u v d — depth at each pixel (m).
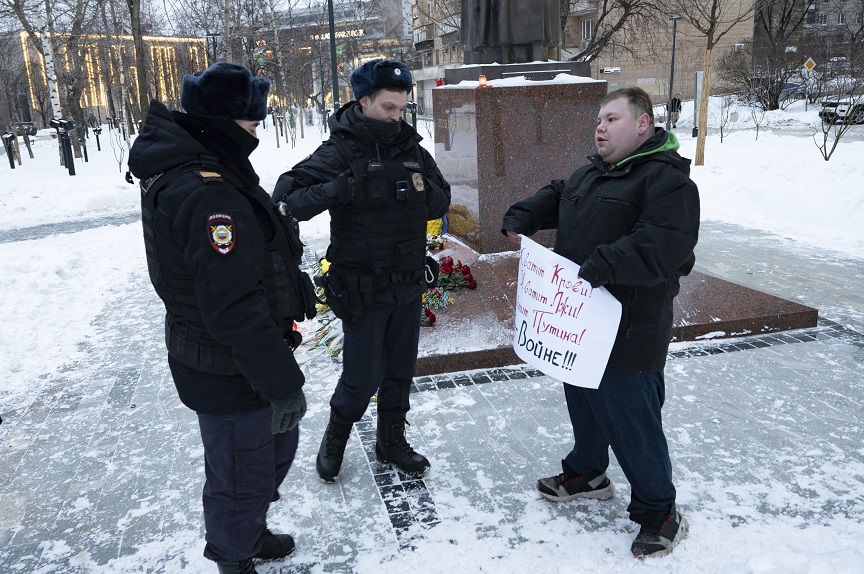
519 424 3.59
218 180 1.95
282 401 2.06
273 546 2.60
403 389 3.17
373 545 2.68
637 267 2.27
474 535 2.72
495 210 5.76
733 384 3.97
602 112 2.48
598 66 33.47
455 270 5.15
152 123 2.03
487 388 4.01
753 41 31.48
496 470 3.18
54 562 2.66
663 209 2.31
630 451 2.53
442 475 3.16
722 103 30.77
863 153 14.03
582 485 2.90
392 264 2.88
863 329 4.79
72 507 3.02
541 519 2.81
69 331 5.42
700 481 3.02
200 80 1.98
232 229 1.92
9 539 2.81
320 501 2.99
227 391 2.15
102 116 64.88
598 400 2.55
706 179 11.41
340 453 3.12
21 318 5.62
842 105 21.72
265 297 2.04
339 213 2.87
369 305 2.85
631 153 2.48
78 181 17.64
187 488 3.14
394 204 2.83
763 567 2.41
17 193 15.52
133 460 3.41
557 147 5.75
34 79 39.94
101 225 10.98
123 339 5.21
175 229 1.95
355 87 2.76
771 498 2.88
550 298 2.57
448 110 6.15
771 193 9.65
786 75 28.84
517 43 6.25
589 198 2.52
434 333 4.49
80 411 3.98
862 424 3.49
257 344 1.96
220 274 1.91
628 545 2.62
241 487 2.28
